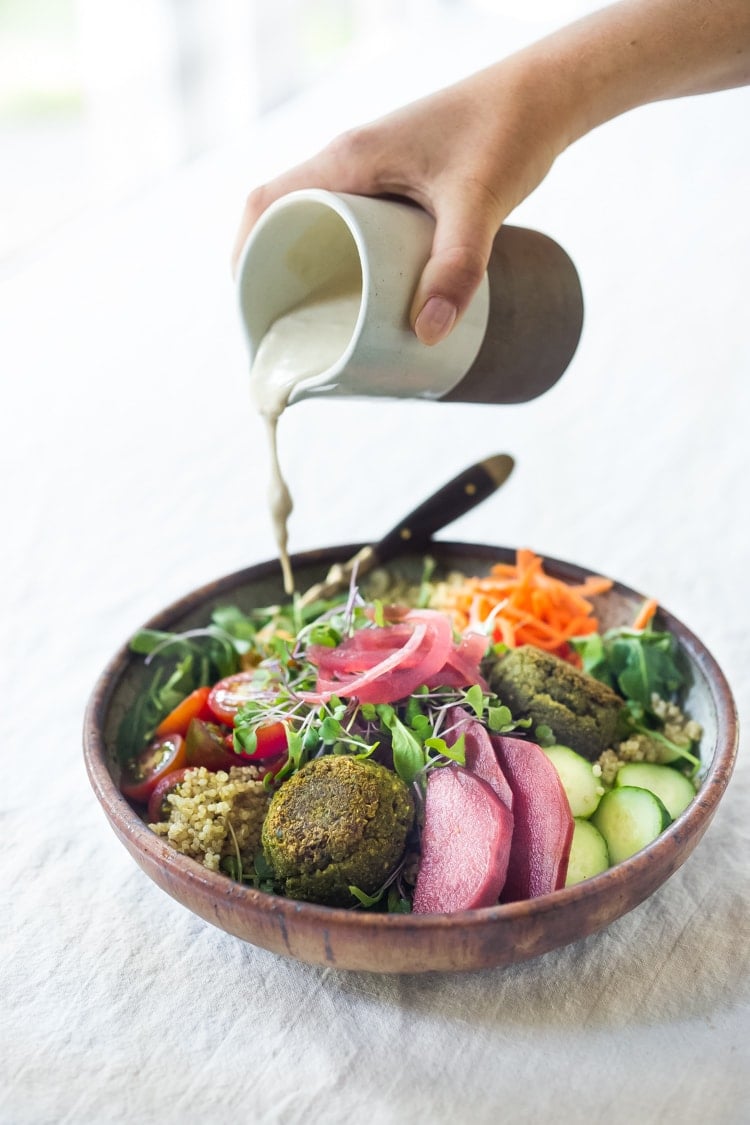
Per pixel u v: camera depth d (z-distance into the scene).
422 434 0.87
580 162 1.37
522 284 0.50
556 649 0.55
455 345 0.48
